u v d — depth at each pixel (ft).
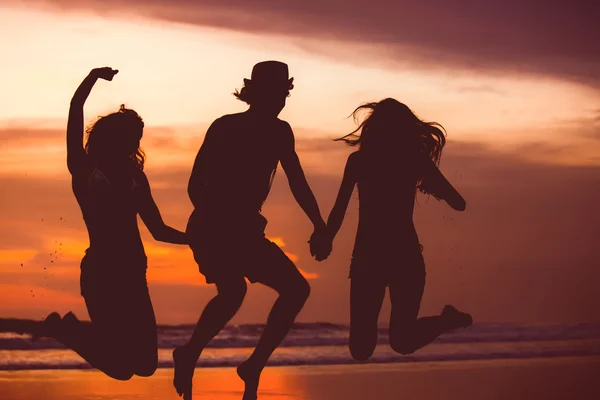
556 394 20.77
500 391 21.07
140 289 15.80
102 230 15.61
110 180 15.60
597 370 26.16
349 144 17.28
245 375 16.34
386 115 16.94
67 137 15.60
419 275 16.96
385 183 16.83
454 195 16.98
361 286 16.90
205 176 16.48
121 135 15.64
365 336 17.02
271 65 16.69
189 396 16.25
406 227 16.89
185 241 16.44
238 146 16.34
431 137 17.01
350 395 20.22
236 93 16.94
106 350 15.61
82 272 15.72
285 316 16.37
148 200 16.10
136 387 21.68
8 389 20.98
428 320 17.15
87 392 20.68
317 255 16.90
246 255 16.22
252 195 16.37
